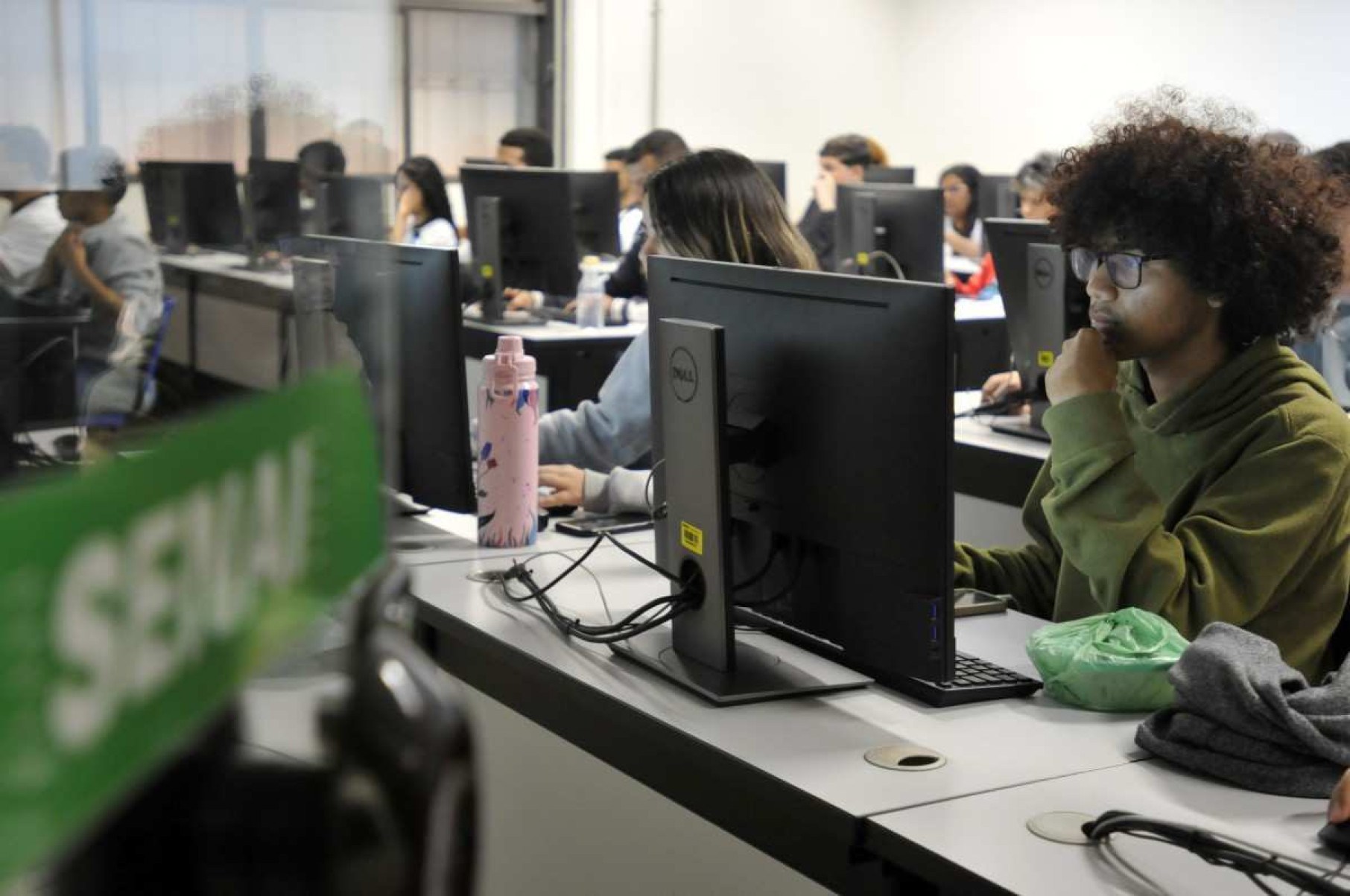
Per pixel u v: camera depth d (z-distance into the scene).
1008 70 9.12
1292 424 1.65
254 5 0.51
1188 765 1.29
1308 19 7.55
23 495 0.23
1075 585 1.80
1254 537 1.59
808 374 1.44
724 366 1.45
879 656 1.43
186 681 0.26
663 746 1.40
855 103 9.56
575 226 4.96
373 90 0.52
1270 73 7.74
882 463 1.37
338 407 0.33
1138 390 1.82
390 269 0.53
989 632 1.74
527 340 4.32
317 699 0.32
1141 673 1.43
